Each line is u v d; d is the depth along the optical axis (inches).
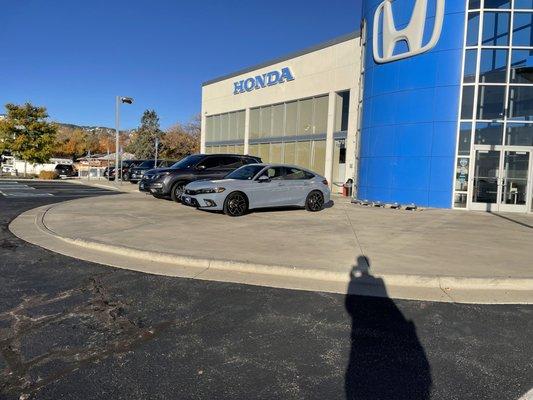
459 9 596.7
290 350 158.4
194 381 135.6
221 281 240.1
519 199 596.4
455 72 602.2
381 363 150.0
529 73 511.8
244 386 133.3
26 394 126.2
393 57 656.4
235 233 364.5
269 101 1104.2
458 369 146.8
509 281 239.1
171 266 269.9
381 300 215.0
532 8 577.6
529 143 590.6
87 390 129.2
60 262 277.1
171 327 177.2
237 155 640.4
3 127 1528.1
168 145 3058.6
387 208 617.6
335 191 925.2
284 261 266.1
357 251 302.0
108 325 178.1
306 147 997.2
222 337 168.6
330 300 212.8
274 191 503.2
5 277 243.3
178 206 553.9
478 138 600.7
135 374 139.1
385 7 666.2
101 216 453.4
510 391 133.3
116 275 248.8
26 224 416.2
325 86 936.3
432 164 623.5
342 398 127.7
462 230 413.7
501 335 175.6
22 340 162.6
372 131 701.3
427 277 239.1
